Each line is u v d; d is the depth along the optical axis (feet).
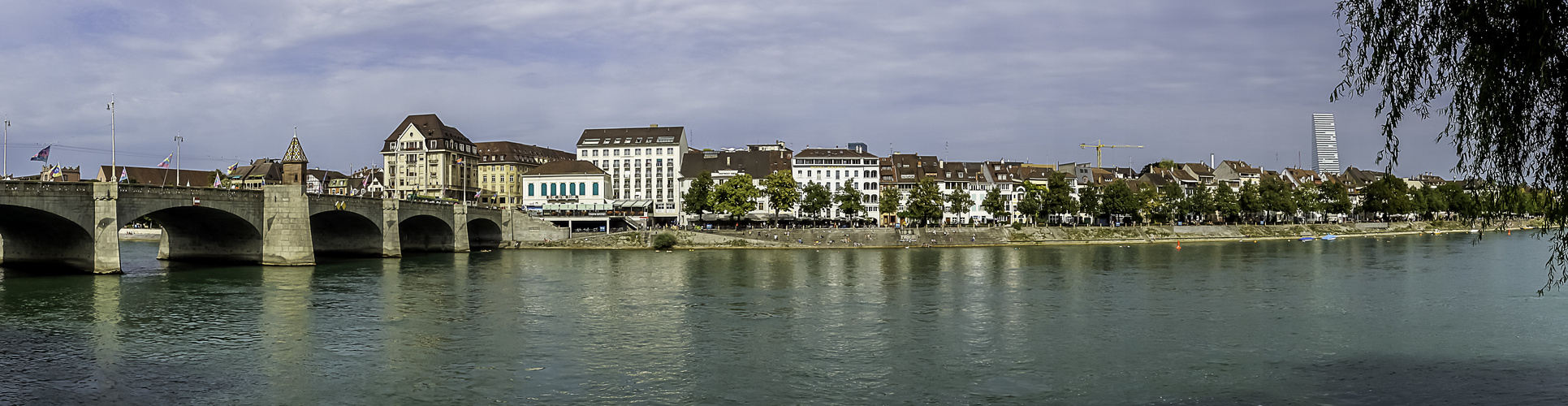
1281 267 319.68
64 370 135.74
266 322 180.34
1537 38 70.64
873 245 472.03
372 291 238.07
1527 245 458.09
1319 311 199.21
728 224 549.13
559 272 302.66
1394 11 77.77
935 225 556.10
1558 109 74.49
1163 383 129.59
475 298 222.28
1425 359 145.79
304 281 262.47
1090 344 158.20
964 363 142.72
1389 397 121.90
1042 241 510.99
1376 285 253.24
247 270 298.76
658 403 118.21
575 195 618.85
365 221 369.09
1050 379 131.95
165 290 232.53
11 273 266.98
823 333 169.68
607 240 463.42
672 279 277.23
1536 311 197.16
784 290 242.37
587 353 149.59
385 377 132.36
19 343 155.53
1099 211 572.92
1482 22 73.56
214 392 123.44
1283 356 148.46
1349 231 622.13
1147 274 289.53
